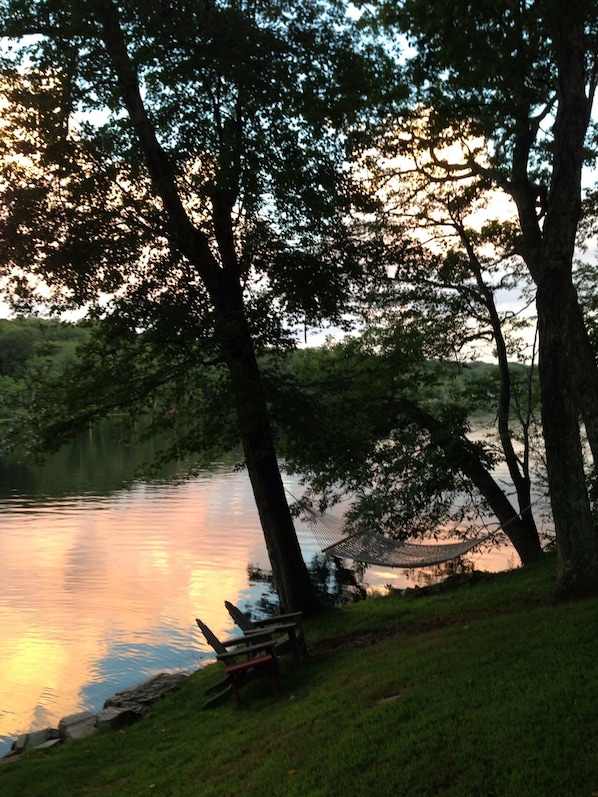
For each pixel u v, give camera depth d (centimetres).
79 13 955
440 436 1642
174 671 1205
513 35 916
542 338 813
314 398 1200
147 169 1117
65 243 1065
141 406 1190
